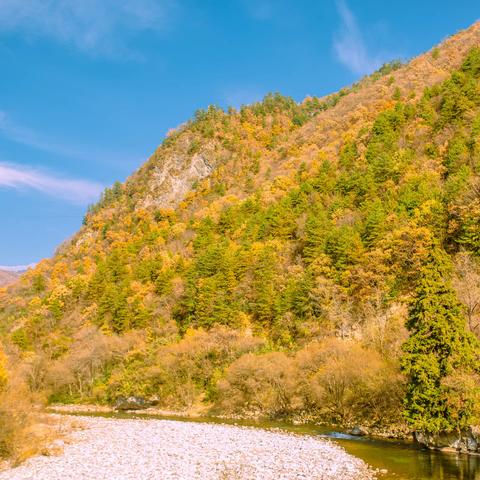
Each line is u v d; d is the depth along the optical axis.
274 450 40.97
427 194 86.38
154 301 110.44
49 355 108.31
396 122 136.50
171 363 81.75
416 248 75.00
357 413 55.06
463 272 61.50
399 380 47.00
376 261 77.62
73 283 144.75
